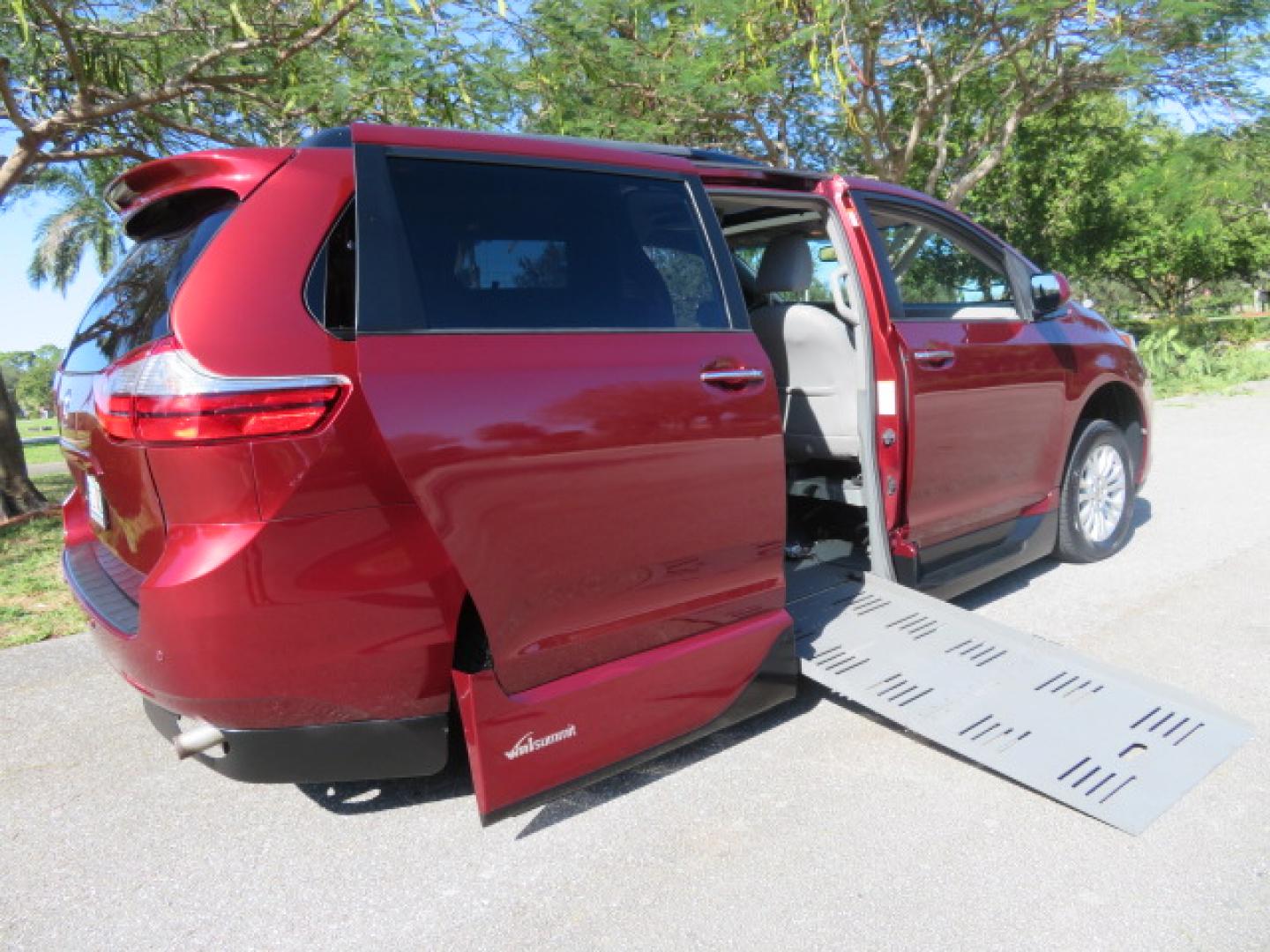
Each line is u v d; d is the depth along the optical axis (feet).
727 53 32.19
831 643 10.63
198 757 7.84
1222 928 6.93
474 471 7.49
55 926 7.61
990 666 10.20
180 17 24.50
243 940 7.39
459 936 7.31
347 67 24.75
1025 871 7.73
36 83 24.72
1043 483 14.07
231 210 7.55
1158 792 8.52
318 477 6.98
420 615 7.52
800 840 8.34
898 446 11.53
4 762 10.46
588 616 8.34
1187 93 39.91
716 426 9.09
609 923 7.36
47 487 36.19
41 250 57.00
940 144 43.24
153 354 7.02
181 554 6.96
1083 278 78.18
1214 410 35.76
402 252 7.67
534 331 8.18
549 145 8.92
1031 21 35.60
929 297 12.98
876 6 32.04
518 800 7.88
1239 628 12.54
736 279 9.86
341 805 9.35
